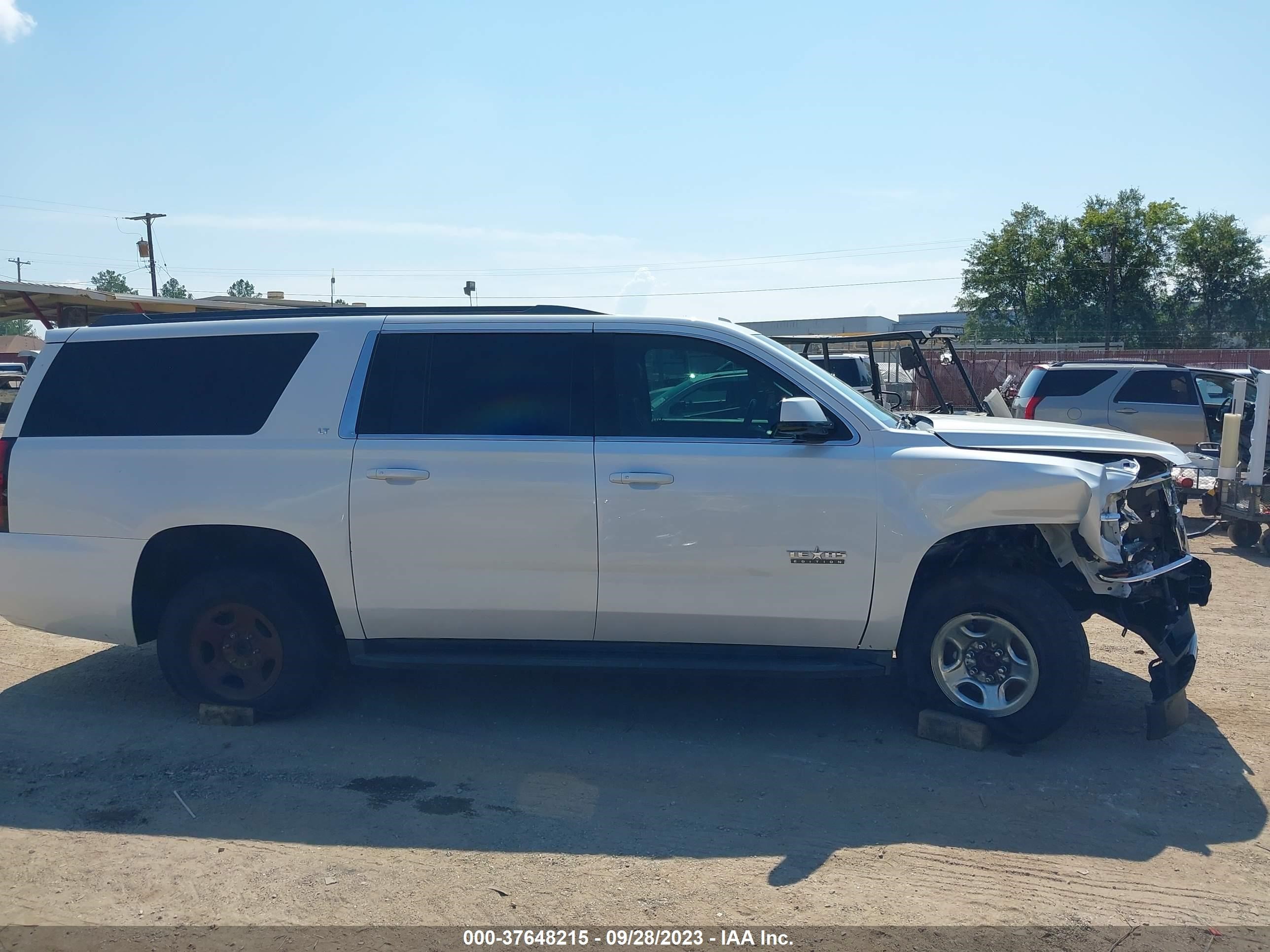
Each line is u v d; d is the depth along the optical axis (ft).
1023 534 16.81
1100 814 14.33
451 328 17.16
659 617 16.51
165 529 16.99
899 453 16.06
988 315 190.08
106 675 20.49
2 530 17.62
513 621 16.76
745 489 16.05
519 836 13.60
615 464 16.26
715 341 16.78
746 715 18.13
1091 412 45.65
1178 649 16.63
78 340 18.01
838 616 16.28
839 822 14.05
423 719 17.98
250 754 16.40
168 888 12.25
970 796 14.87
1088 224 180.14
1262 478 32.58
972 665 16.66
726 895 12.10
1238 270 177.06
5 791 14.98
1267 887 12.40
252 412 17.17
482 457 16.44
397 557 16.65
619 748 16.65
